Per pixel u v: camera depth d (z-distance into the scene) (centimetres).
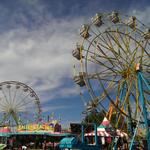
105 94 3934
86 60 4147
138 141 4181
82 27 4369
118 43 4297
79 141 3603
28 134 6781
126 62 4225
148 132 3866
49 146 6450
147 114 3928
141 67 4103
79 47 4281
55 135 6638
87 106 4034
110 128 4516
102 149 4597
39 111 8556
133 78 4153
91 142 4588
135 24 4422
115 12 4488
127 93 4116
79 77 4122
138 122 3941
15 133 6862
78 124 4584
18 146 6606
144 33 4409
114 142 4262
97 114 4219
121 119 4138
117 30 4341
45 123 7512
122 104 4100
